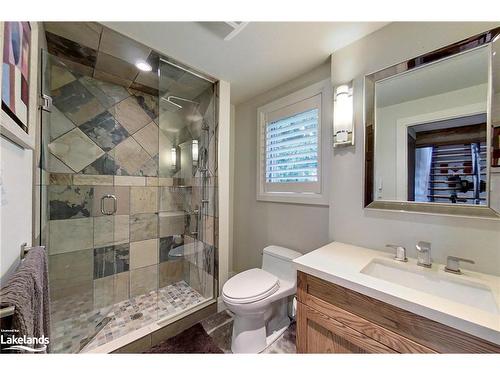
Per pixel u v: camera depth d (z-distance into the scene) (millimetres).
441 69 989
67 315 1496
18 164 680
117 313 1682
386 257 1073
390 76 1138
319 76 1553
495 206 844
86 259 1660
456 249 942
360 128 1261
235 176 2383
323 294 935
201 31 1175
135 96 2020
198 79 1748
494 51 849
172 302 1850
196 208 2027
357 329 825
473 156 902
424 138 1042
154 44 1304
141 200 2023
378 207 1182
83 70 1669
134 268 1957
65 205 1581
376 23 1119
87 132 1740
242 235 2283
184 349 1354
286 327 1513
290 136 1765
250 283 1366
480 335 575
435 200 1001
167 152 2090
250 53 1391
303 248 1672
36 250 689
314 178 1589
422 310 664
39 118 1097
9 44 550
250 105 2166
